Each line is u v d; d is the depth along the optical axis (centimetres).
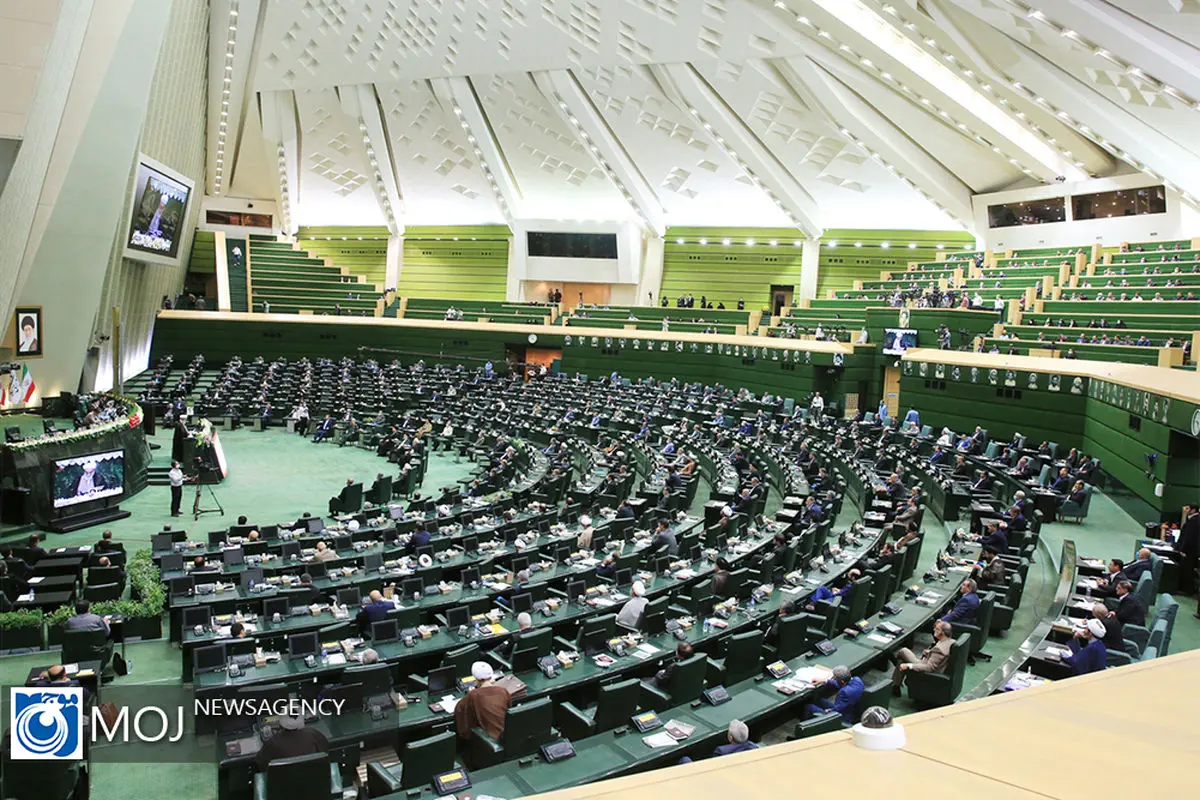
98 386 3881
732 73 4075
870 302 4488
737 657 1197
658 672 1162
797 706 1125
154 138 3872
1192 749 249
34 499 2173
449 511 2139
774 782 225
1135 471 2269
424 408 4084
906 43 3372
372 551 1784
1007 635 1473
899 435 3145
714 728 984
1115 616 1266
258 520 2370
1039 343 3328
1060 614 1379
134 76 2758
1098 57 2534
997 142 3875
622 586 1525
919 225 4953
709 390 4159
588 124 4769
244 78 4972
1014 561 1650
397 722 1019
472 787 848
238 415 3850
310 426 3866
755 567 1622
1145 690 312
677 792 218
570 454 3100
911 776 227
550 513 2042
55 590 1549
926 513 2450
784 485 2520
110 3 2458
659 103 4516
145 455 2745
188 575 1514
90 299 3145
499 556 1734
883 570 1505
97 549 1741
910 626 1339
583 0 3978
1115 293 3634
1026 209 4381
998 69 3038
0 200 1917
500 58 4538
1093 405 2681
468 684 1096
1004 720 277
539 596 1513
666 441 3306
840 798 211
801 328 4409
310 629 1327
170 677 1320
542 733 984
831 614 1331
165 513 2414
